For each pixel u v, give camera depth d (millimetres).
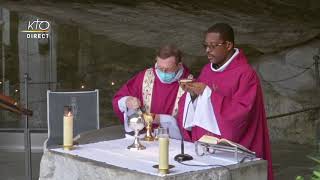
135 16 26906
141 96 12617
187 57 33344
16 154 24719
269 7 24531
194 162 9453
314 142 26359
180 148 10594
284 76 29781
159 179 8430
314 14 25453
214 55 10758
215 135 10344
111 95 36188
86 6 25484
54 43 35094
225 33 10664
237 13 25391
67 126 10578
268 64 30359
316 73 27250
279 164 22453
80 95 18578
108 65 37906
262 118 10812
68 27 36406
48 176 10523
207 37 10781
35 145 25734
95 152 10391
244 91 10453
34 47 33844
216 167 9047
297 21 26406
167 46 12109
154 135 11789
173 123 11820
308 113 28062
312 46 29156
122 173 8938
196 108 10539
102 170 9289
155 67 12594
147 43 31203
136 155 10078
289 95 29125
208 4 24359
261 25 27094
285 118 28703
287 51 29875
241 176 9203
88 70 37562
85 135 12891
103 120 32719
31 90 32062
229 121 10172
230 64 10789
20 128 27094
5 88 33219
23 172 21141
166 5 24797
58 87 35812
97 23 28953
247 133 10594
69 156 10070
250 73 10633
